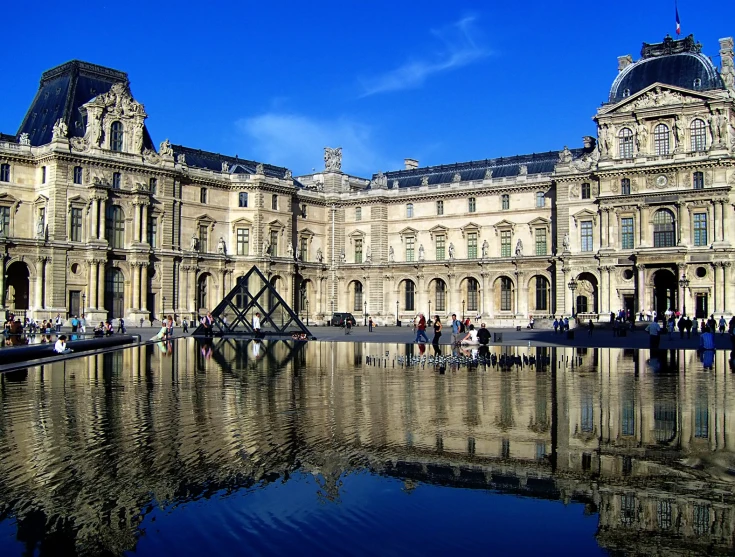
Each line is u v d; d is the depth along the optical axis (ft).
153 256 411.13
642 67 405.39
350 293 514.68
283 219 476.13
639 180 392.47
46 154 374.22
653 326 234.99
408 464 77.66
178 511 63.16
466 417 103.40
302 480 71.87
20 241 357.61
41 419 101.86
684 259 374.84
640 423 98.73
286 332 312.09
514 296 451.53
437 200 487.61
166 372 162.20
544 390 131.13
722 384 138.62
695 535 57.26
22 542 56.59
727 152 369.09
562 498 66.23
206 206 447.83
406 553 54.08
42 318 361.92
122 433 92.53
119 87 401.70
